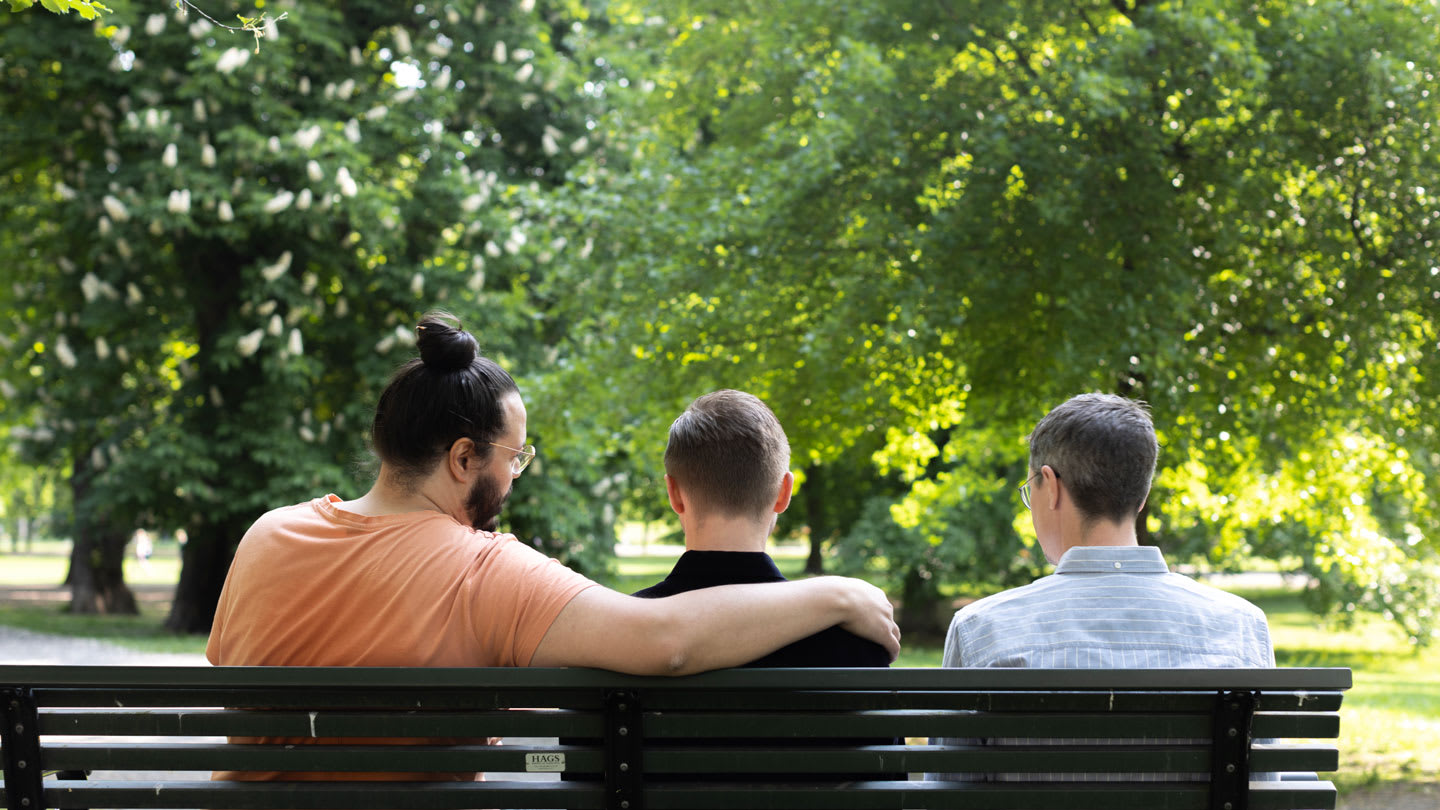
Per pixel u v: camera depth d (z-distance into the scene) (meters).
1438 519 8.71
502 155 15.89
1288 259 7.67
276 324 13.62
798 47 8.69
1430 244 7.16
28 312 15.92
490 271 14.91
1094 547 2.06
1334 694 1.80
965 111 7.52
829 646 1.86
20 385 15.77
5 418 16.23
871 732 1.79
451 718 1.79
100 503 14.59
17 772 1.80
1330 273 7.49
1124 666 1.95
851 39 8.09
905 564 18.56
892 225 7.56
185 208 12.82
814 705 1.79
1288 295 7.53
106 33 5.76
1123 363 6.95
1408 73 6.96
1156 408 7.10
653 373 8.51
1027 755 1.81
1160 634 1.97
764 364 8.16
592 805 1.80
